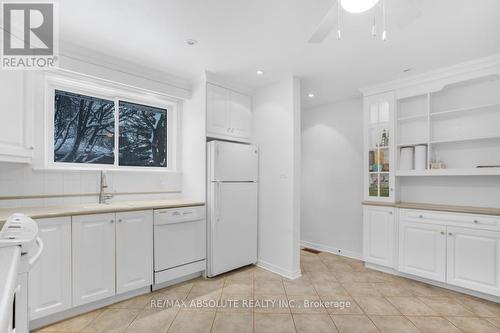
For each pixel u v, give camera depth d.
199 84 3.12
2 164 2.21
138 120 3.20
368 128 3.38
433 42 2.24
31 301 1.87
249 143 3.49
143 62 2.72
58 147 2.61
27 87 2.09
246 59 2.63
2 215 1.88
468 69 2.64
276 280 2.91
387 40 2.21
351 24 1.97
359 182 3.74
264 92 3.38
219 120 3.16
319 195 4.20
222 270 3.00
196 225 2.90
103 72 2.56
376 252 3.20
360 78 3.08
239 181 3.19
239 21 1.98
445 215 2.66
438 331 1.96
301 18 1.94
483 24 1.95
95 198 2.73
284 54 2.51
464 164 2.88
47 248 1.94
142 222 2.48
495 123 2.70
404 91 3.10
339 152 3.97
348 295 2.54
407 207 2.93
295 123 3.04
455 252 2.59
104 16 1.92
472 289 2.48
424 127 3.15
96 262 2.19
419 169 2.98
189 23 2.02
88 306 2.19
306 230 4.35
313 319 2.12
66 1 1.74
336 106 4.03
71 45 2.34
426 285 2.79
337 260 3.63
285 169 3.09
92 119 2.84
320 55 2.52
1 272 0.69
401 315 2.18
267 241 3.28
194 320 2.09
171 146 3.45
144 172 3.11
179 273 2.74
